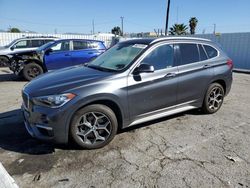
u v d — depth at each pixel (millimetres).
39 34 20625
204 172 3080
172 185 2826
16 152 3578
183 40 4645
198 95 4832
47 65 9781
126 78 3775
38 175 3014
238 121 4859
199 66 4738
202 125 4613
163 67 4234
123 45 4668
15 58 9945
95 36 22203
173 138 4047
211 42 5203
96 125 3627
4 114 5258
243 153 3564
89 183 2865
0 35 19031
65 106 3318
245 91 7746
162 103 4250
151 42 4238
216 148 3713
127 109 3826
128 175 3020
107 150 3639
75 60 9984
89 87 3479
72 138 3504
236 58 15445
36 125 3453
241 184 2844
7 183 2604
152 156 3469
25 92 3682
